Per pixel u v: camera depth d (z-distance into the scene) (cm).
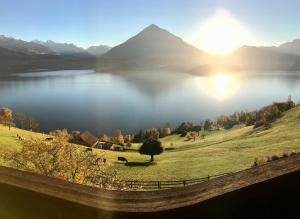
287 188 283
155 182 4269
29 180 316
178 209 278
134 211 279
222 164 6538
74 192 300
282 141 7425
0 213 301
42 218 295
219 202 279
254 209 279
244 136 10244
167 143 13675
